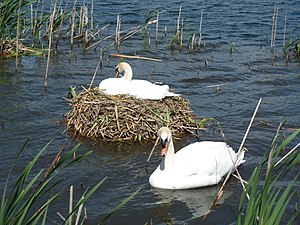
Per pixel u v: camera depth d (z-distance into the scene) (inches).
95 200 344.8
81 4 993.5
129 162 401.1
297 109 520.7
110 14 938.7
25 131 450.3
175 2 1074.7
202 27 877.2
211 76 622.8
